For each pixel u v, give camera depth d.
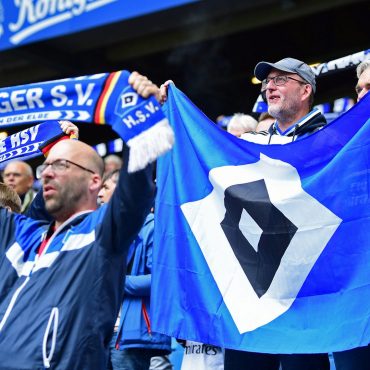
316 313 4.13
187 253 4.42
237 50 12.08
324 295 4.15
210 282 4.34
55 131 4.21
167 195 4.53
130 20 10.02
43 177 3.59
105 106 3.34
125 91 3.28
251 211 4.36
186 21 10.07
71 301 3.32
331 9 11.03
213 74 12.38
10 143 4.29
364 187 4.19
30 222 3.82
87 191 3.62
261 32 11.77
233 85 12.58
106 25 10.23
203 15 9.88
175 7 9.55
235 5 9.59
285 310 4.18
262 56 12.06
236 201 4.41
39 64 11.30
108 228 3.35
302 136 4.71
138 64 12.23
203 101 12.75
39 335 3.27
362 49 11.33
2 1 10.05
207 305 4.31
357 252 4.13
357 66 5.52
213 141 4.56
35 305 3.36
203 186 4.50
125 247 3.37
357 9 11.01
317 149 4.39
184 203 4.49
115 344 4.95
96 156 3.67
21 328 3.31
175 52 12.09
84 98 3.40
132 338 4.90
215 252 4.38
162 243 4.46
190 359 4.68
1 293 3.59
